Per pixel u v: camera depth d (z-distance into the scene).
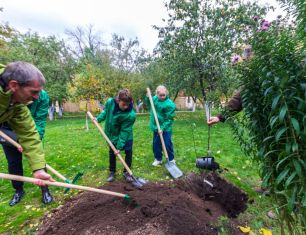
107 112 4.16
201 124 11.88
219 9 11.26
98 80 13.28
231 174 4.43
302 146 1.74
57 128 13.09
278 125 1.81
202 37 11.86
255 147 2.28
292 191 1.85
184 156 5.62
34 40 23.89
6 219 3.39
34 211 3.51
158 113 4.84
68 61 25.08
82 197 3.63
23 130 2.51
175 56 12.41
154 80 21.38
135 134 8.98
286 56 1.69
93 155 6.14
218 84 10.53
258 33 1.80
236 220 3.06
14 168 3.69
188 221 2.69
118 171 4.83
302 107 1.63
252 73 1.95
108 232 2.63
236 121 2.38
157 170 4.80
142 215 2.84
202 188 3.75
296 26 1.76
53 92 22.66
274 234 2.72
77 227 2.90
